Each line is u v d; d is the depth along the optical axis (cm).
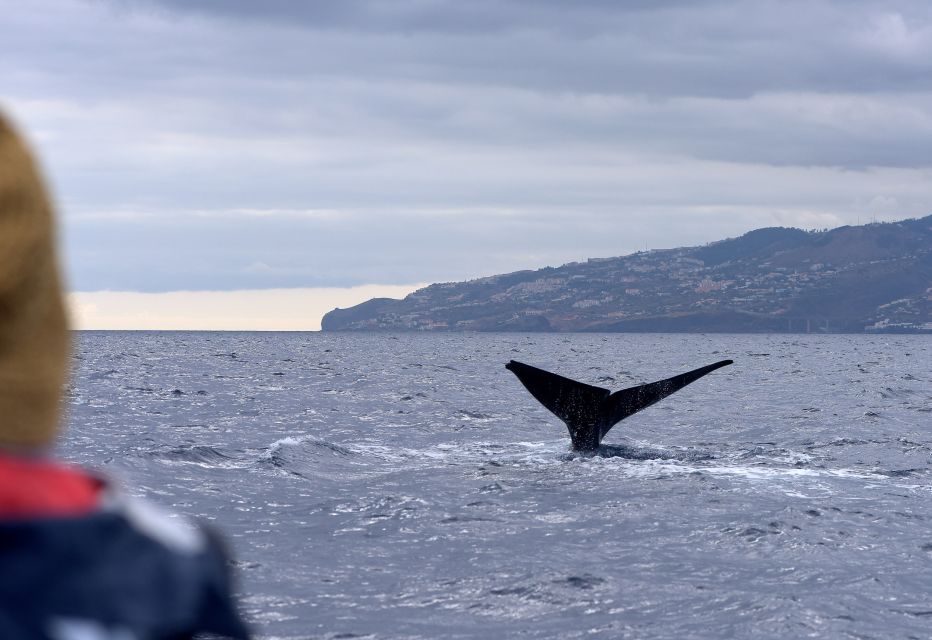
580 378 12888
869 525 3138
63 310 271
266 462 4244
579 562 2623
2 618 242
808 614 2189
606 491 3659
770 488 3794
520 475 4041
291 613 2155
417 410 7475
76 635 247
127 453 4356
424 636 2014
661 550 2775
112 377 10625
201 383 10150
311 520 3131
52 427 268
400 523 3084
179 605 267
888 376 13138
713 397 9206
